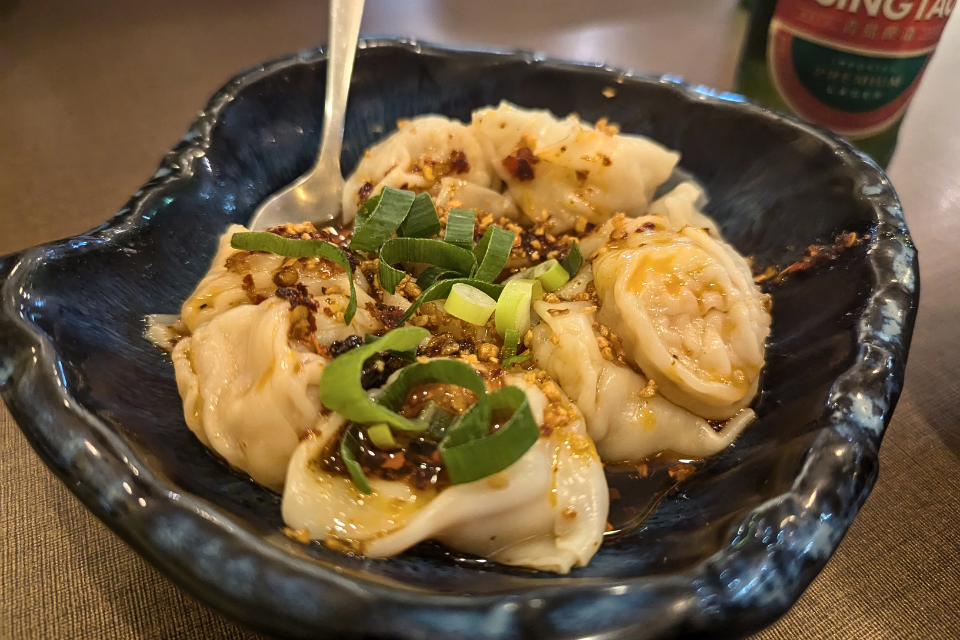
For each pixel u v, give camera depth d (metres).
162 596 0.19
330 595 0.15
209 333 0.20
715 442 0.21
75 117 0.34
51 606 0.19
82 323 0.20
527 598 0.15
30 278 0.19
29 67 0.38
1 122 0.34
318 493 0.18
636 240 0.22
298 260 0.22
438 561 0.18
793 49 0.26
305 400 0.19
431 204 0.24
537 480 0.19
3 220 0.29
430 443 0.19
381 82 0.27
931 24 0.25
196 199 0.23
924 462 0.22
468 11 0.45
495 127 0.26
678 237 0.22
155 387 0.20
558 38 0.41
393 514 0.18
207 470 0.19
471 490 0.18
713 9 0.46
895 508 0.21
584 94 0.27
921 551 0.20
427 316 0.22
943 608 0.20
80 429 0.17
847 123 0.27
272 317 0.19
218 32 0.41
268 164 0.26
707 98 0.26
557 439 0.19
